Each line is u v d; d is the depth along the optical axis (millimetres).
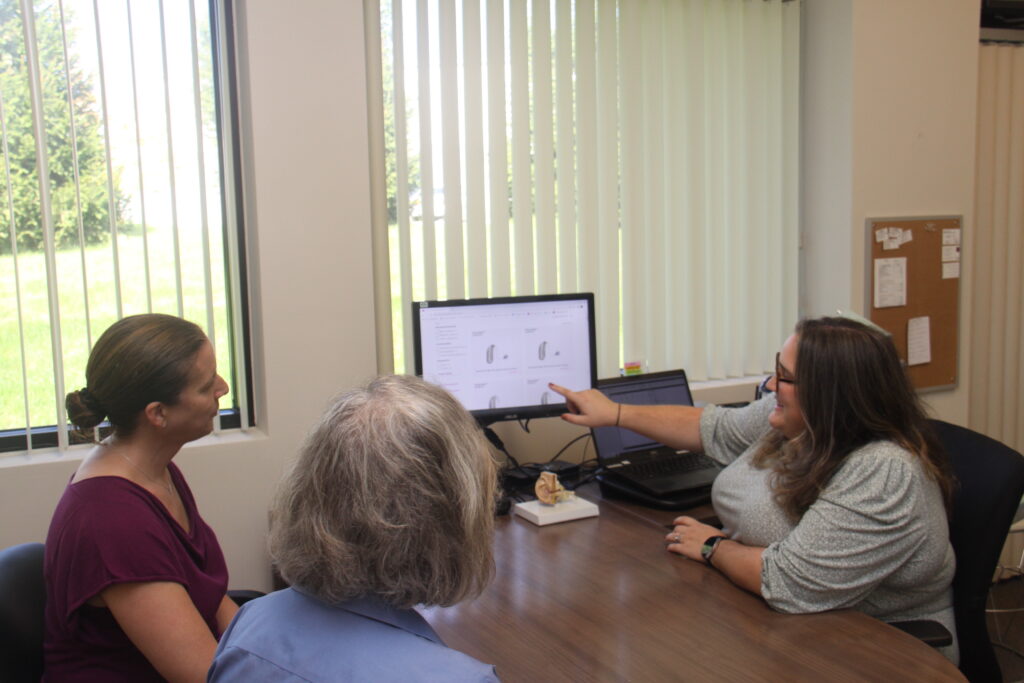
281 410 2223
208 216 2184
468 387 2219
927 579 1546
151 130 2084
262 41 2107
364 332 2303
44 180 1975
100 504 1215
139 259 2102
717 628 1396
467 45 2449
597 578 1608
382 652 751
